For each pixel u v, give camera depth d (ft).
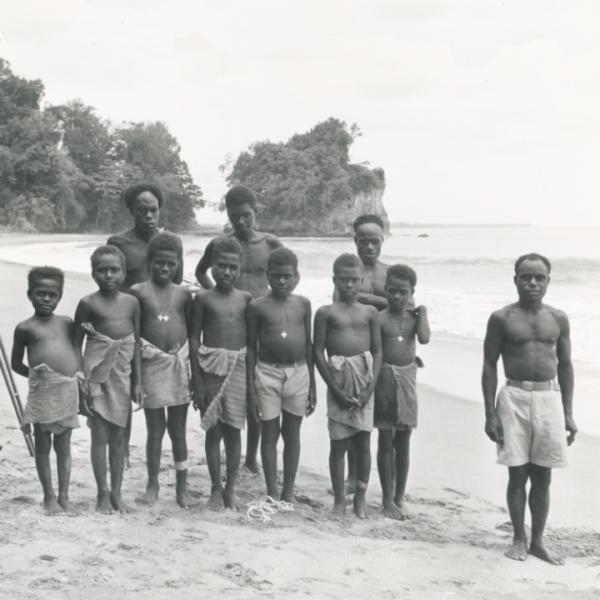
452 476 21.70
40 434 16.14
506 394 16.14
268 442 17.90
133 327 16.88
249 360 17.58
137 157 391.04
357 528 16.90
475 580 14.25
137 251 20.13
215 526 16.08
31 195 321.11
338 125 417.49
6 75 342.44
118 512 16.60
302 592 12.89
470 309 62.64
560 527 17.99
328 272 112.06
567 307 63.46
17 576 12.73
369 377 17.30
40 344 16.07
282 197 388.78
